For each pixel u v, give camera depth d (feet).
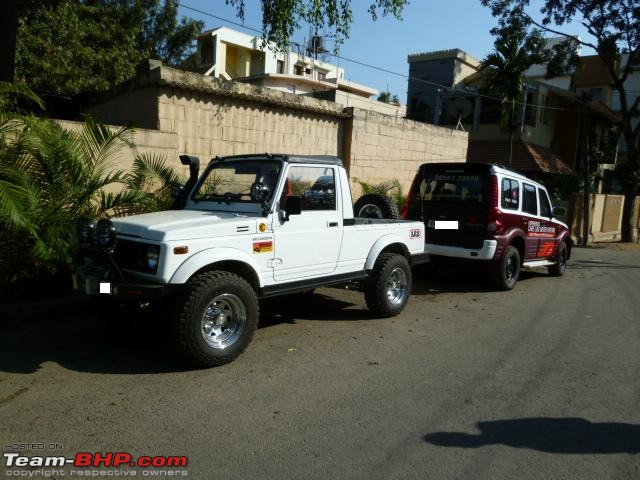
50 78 52.49
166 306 16.84
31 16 50.62
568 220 63.87
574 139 93.97
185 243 15.93
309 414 13.74
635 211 76.07
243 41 126.52
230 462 11.31
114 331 19.93
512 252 31.17
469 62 96.89
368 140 43.60
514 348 20.11
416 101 98.53
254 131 36.04
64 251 20.31
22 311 20.43
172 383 15.42
